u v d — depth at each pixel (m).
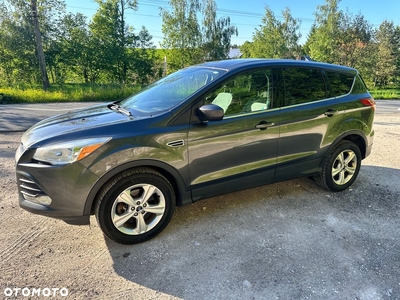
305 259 2.40
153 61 35.06
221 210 3.23
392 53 37.81
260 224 2.94
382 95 25.55
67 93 16.70
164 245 2.61
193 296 2.01
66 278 2.18
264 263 2.35
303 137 3.21
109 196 2.41
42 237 2.70
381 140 6.32
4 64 27.78
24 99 14.80
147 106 2.91
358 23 35.91
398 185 3.90
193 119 2.63
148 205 2.63
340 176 3.63
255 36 39.84
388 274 2.23
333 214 3.14
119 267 2.31
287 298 1.99
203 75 3.02
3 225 2.86
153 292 2.05
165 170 2.60
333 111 3.36
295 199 3.49
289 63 3.21
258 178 3.09
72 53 31.45
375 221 3.00
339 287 2.09
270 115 2.97
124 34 33.47
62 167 2.25
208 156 2.72
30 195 2.40
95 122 2.58
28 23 26.70
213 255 2.46
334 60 35.81
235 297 2.00
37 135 2.51
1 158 4.84
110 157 2.33
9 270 2.24
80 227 2.88
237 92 2.87
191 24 33.03
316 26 37.66
